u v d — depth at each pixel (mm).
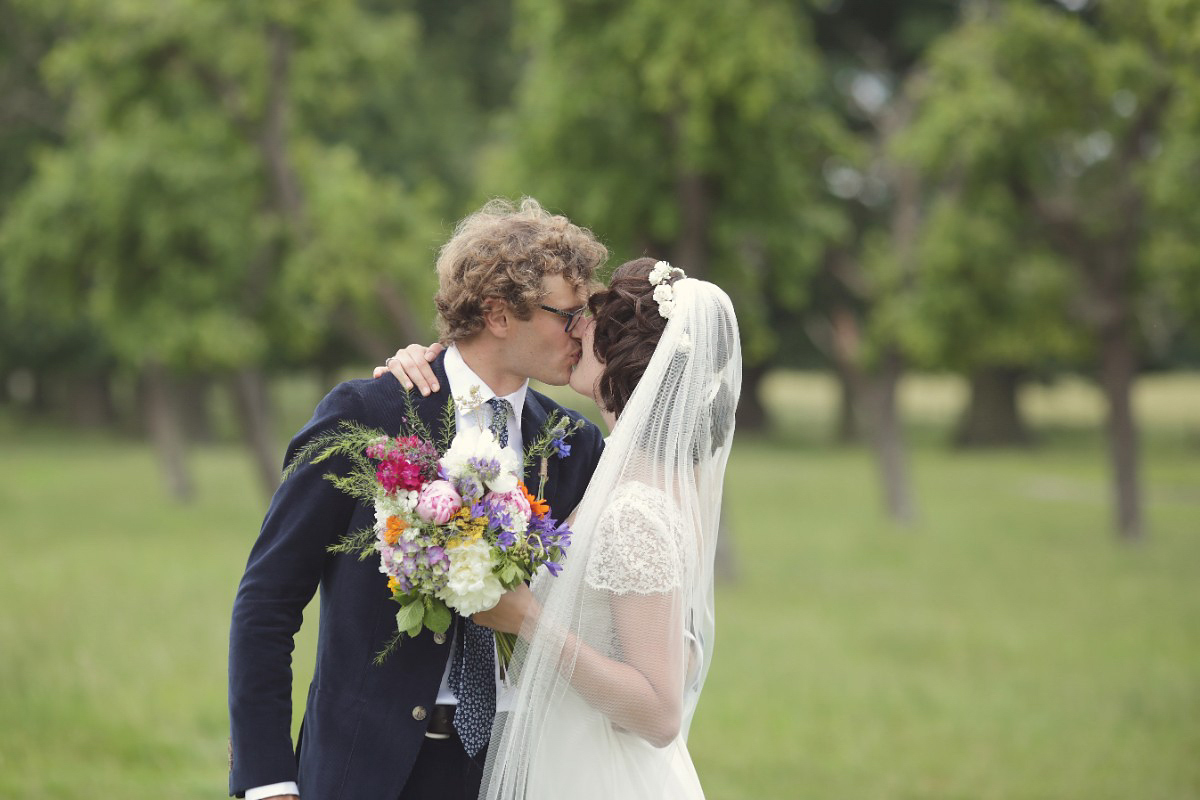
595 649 2367
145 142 12625
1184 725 6887
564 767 2404
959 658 8664
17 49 19094
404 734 2342
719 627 9602
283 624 2334
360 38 13391
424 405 2420
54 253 13414
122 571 11336
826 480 23000
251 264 13648
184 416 30594
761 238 11141
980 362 15102
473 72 25203
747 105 10055
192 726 6027
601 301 2539
